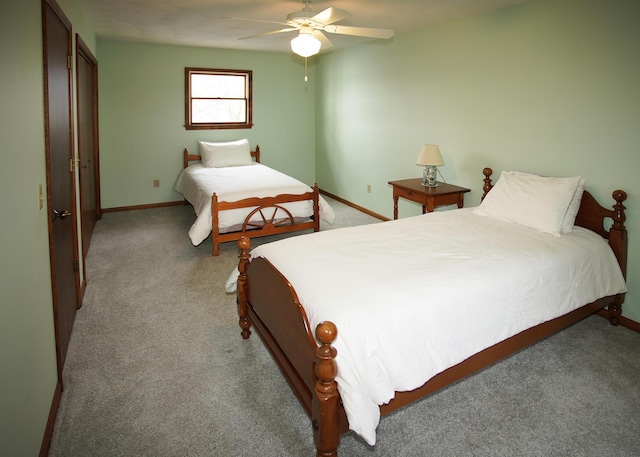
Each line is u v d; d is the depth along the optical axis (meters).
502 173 3.33
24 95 1.62
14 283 1.41
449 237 2.71
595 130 2.88
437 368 1.83
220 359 2.47
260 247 2.62
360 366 1.65
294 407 2.09
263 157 6.62
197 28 4.40
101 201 5.73
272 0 3.23
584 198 2.96
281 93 6.50
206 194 4.38
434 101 4.29
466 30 3.80
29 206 1.66
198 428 1.94
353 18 3.82
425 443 1.86
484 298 2.04
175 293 3.32
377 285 1.95
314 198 4.46
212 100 6.18
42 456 1.69
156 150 5.94
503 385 2.25
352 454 1.80
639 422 1.99
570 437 1.90
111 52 5.42
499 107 3.58
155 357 2.48
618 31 2.68
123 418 1.99
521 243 2.57
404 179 4.82
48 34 2.07
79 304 3.04
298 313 1.81
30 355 1.59
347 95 5.83
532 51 3.24
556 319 2.42
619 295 2.81
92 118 4.98
